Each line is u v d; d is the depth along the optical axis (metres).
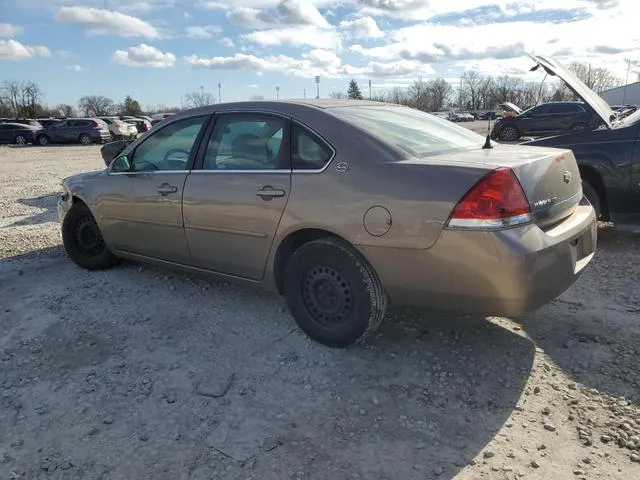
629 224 5.41
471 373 3.22
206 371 3.31
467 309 3.01
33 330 3.90
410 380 3.16
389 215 3.04
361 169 3.19
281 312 4.10
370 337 3.65
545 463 2.48
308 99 3.93
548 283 2.93
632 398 2.94
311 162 3.41
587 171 5.53
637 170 5.22
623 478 2.38
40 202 9.72
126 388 3.14
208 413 2.90
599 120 5.79
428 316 3.95
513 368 3.26
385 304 3.29
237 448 2.62
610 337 3.62
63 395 3.08
